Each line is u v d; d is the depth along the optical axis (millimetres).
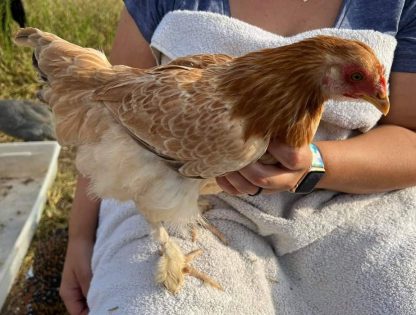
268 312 405
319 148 407
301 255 447
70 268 509
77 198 520
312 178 402
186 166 383
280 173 380
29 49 1016
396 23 433
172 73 390
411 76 438
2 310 577
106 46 1043
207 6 452
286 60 336
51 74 429
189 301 383
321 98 346
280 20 452
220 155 366
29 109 866
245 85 351
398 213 443
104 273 419
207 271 408
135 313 374
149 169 397
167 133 375
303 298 443
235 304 392
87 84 417
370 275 412
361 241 427
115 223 466
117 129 406
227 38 430
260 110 348
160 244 419
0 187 727
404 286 399
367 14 436
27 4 1067
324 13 447
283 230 429
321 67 329
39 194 695
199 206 452
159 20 477
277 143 367
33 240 666
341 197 450
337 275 429
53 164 752
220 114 360
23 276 620
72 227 522
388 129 449
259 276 422
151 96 383
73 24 1063
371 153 419
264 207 434
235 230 442
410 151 432
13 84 963
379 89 325
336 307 427
